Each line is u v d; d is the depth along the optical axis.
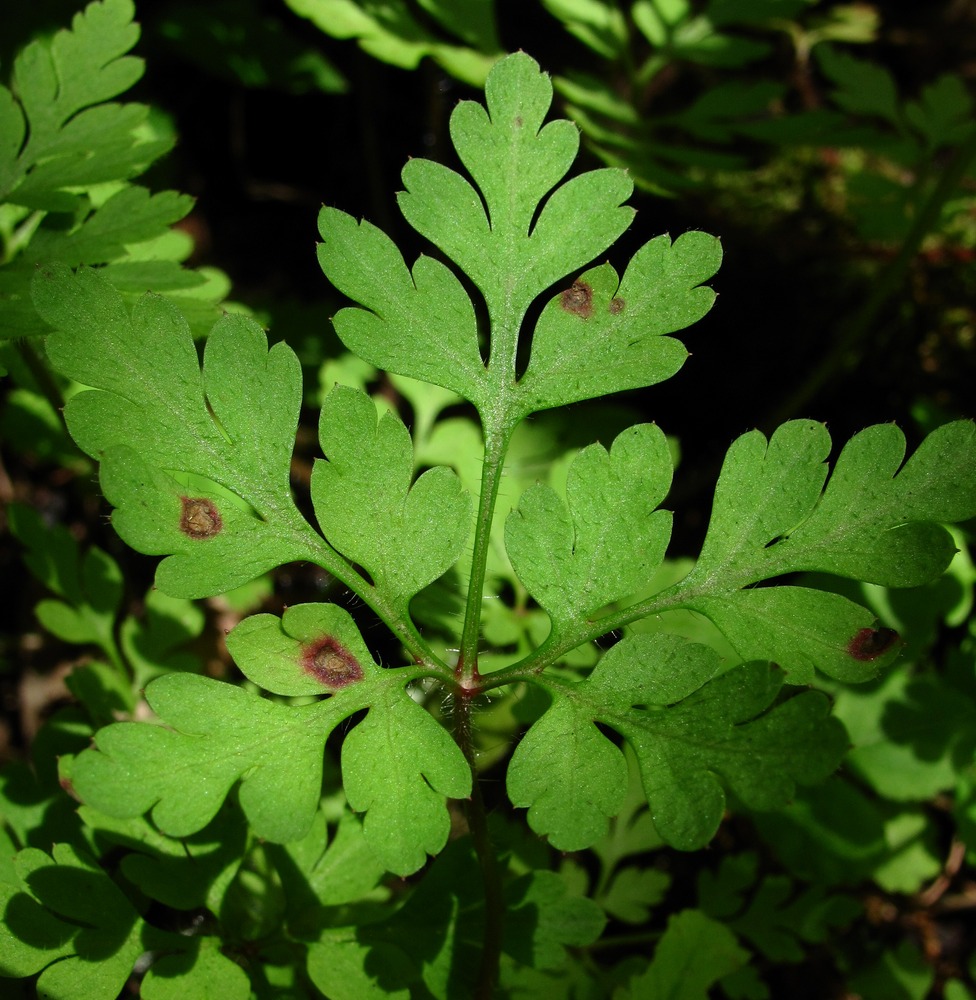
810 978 0.18
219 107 0.25
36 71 0.15
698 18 0.21
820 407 0.22
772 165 0.24
